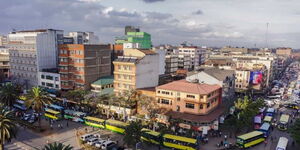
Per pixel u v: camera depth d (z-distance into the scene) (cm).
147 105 8300
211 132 7356
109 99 8950
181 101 7800
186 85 8169
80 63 10344
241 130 7875
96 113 9181
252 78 13388
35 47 11775
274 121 9050
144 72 9450
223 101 9350
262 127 7556
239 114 7706
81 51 10206
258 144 6881
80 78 10462
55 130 7662
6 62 14662
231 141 6938
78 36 14338
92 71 10775
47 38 12206
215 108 8438
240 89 13325
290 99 12288
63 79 10931
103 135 7306
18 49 12825
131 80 9056
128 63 8912
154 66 10138
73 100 9725
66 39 13512
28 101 7381
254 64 16262
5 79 14225
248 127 7962
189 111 7694
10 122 5306
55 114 8606
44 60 12162
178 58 17900
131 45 13325
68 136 7181
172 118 7344
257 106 8762
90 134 6981
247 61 17088
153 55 9944
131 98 8644
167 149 6384
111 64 12681
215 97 8338
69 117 8712
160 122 7781
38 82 11969
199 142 6656
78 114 8494
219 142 6856
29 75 12519
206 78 9212
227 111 8625
